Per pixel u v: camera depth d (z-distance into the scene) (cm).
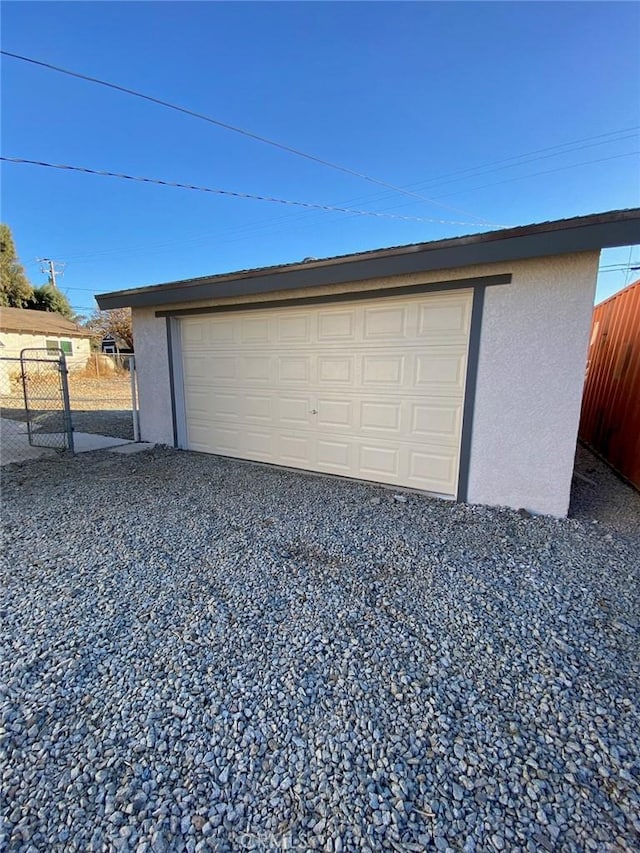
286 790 134
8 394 1584
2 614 231
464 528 356
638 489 457
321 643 208
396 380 452
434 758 146
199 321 607
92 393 1584
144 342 670
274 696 174
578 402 358
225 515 386
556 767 142
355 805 129
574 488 480
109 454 641
